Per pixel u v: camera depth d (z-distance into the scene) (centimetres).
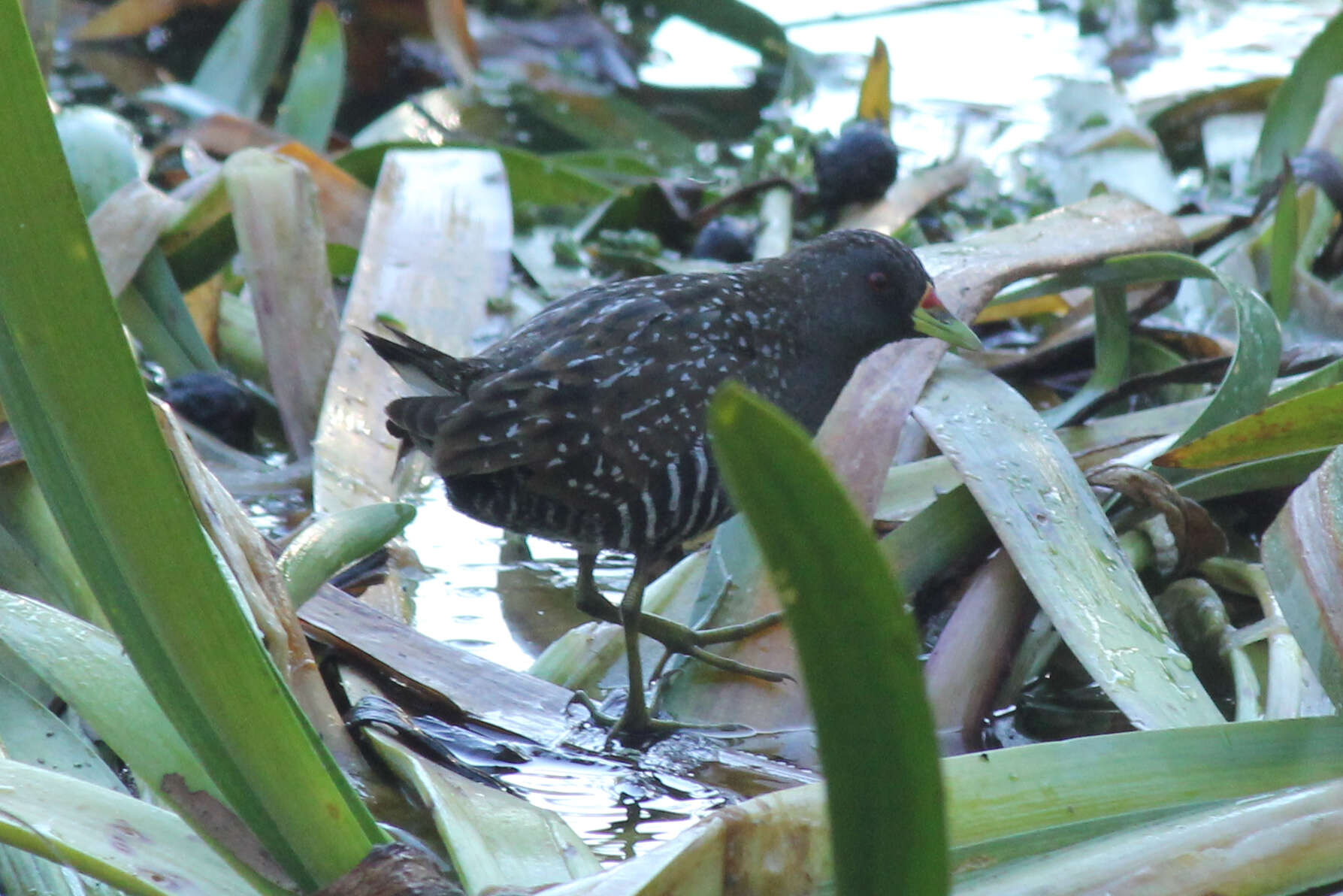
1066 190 1017
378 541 568
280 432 851
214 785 364
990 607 557
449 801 412
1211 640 556
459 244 835
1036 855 378
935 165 1070
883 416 636
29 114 287
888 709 241
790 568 228
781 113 1219
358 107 1299
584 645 594
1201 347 779
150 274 821
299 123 1105
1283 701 497
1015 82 1273
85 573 328
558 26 1354
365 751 487
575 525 557
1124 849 363
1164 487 571
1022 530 545
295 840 343
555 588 677
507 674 554
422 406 531
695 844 350
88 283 297
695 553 644
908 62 1323
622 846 464
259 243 788
